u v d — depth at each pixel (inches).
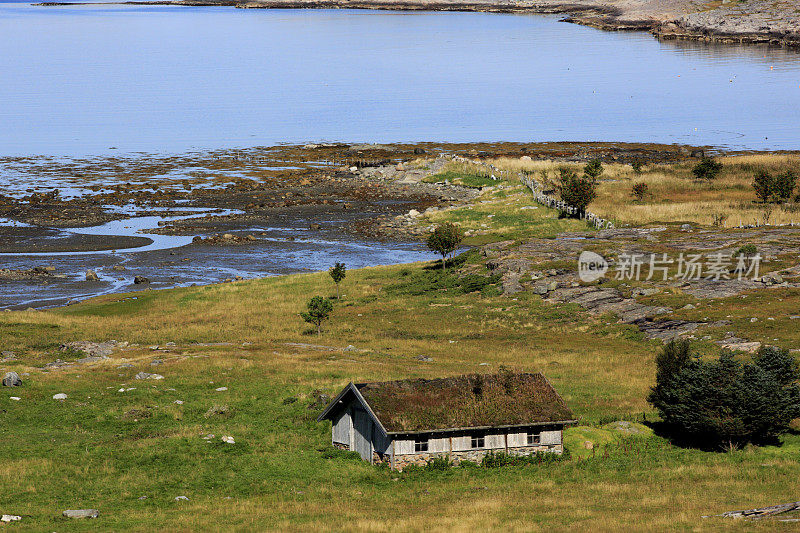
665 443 2484.0
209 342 4020.7
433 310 4702.3
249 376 3255.4
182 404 2871.6
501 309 4603.8
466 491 2079.2
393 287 5300.2
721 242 5408.5
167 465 2277.3
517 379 2469.2
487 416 2301.9
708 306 4124.0
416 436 2278.5
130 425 2647.6
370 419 2346.2
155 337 4124.0
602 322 4170.8
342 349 3801.7
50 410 2795.3
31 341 3981.3
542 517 1798.7
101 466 2255.2
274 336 4148.6
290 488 2133.4
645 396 2950.3
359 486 2156.7
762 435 2454.5
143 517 1868.8
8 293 5442.9
